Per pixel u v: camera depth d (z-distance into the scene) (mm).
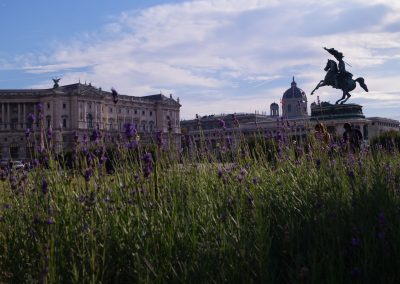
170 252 5129
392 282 4719
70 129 133250
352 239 5109
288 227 5902
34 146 8289
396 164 11031
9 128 131375
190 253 5293
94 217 6176
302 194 7738
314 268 4488
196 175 8781
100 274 5113
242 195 7219
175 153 9156
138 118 160125
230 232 5664
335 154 11578
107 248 5387
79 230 5805
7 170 8617
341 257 4859
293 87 123500
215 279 4879
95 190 7004
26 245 5891
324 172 8727
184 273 4828
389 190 7387
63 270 5090
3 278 5266
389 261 5043
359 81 53594
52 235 5082
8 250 5883
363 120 51281
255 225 5891
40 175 7160
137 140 7805
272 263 5301
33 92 137000
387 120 111812
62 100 136125
